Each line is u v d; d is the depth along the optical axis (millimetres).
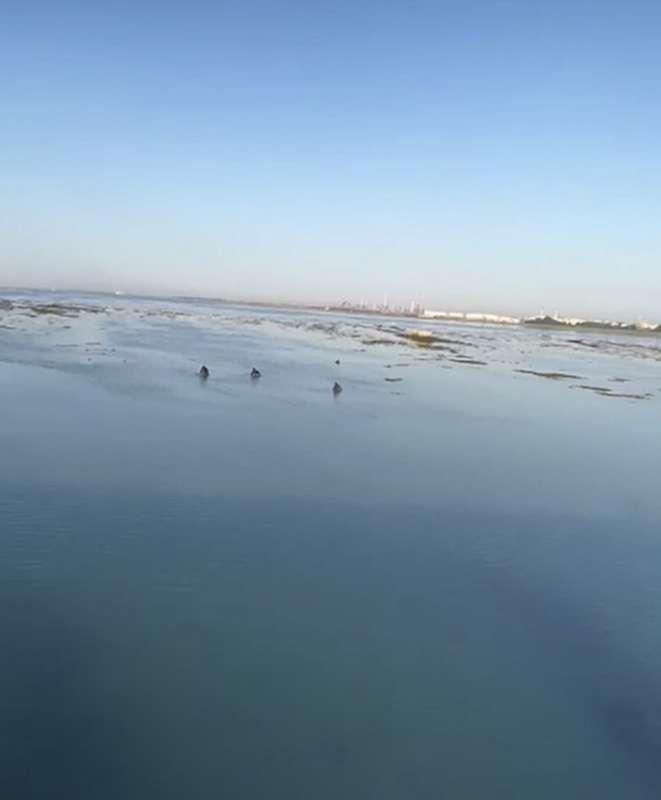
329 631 10258
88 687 8555
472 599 11609
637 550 14242
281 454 19406
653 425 28906
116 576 11352
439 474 18812
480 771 7738
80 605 10375
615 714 8906
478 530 14797
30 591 10633
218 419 23234
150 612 10352
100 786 7098
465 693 9070
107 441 19156
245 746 7828
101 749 7590
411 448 21547
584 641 10570
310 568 12281
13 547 12047
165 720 8125
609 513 16531
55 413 22094
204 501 15055
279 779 7402
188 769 7434
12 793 6887
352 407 27688
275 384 32125
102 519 13594
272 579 11742
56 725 7871
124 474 16375
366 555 13047
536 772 7781
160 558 12125
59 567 11477
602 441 25000
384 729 8273
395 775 7590
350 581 11914
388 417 26234
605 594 12156
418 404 29844
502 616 11117
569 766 7922
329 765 7648
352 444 21359
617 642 10602
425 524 14898
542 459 21500
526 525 15297
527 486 18312
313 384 33188
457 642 10250
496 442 23500
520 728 8469
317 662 9469
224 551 12648
